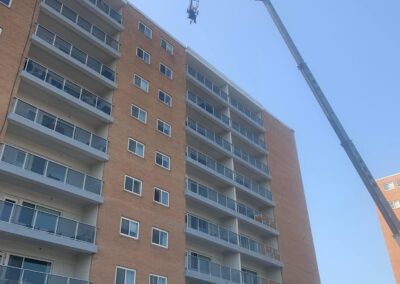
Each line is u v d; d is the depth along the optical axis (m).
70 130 26.12
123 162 28.23
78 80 29.58
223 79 44.75
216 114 41.53
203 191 34.31
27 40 25.84
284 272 39.16
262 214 41.28
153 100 33.41
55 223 22.47
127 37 34.19
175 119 34.75
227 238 34.31
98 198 25.36
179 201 31.08
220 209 35.09
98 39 31.05
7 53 24.30
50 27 29.27
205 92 41.34
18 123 23.23
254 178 44.44
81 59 29.50
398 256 70.00
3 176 22.08
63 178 24.17
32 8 27.17
